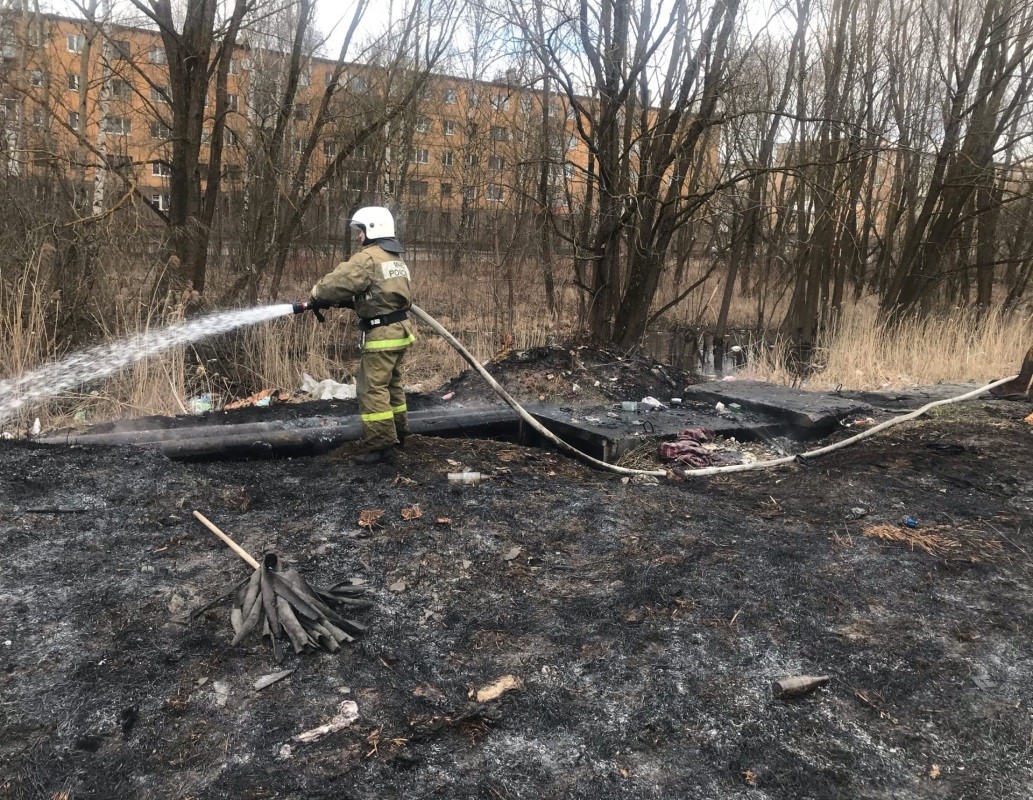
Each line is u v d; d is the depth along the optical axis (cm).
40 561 338
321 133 1214
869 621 328
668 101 960
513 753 241
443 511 411
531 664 285
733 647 302
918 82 1465
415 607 321
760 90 1388
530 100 1410
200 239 934
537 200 1034
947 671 294
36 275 711
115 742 235
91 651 276
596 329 1058
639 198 966
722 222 1299
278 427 558
